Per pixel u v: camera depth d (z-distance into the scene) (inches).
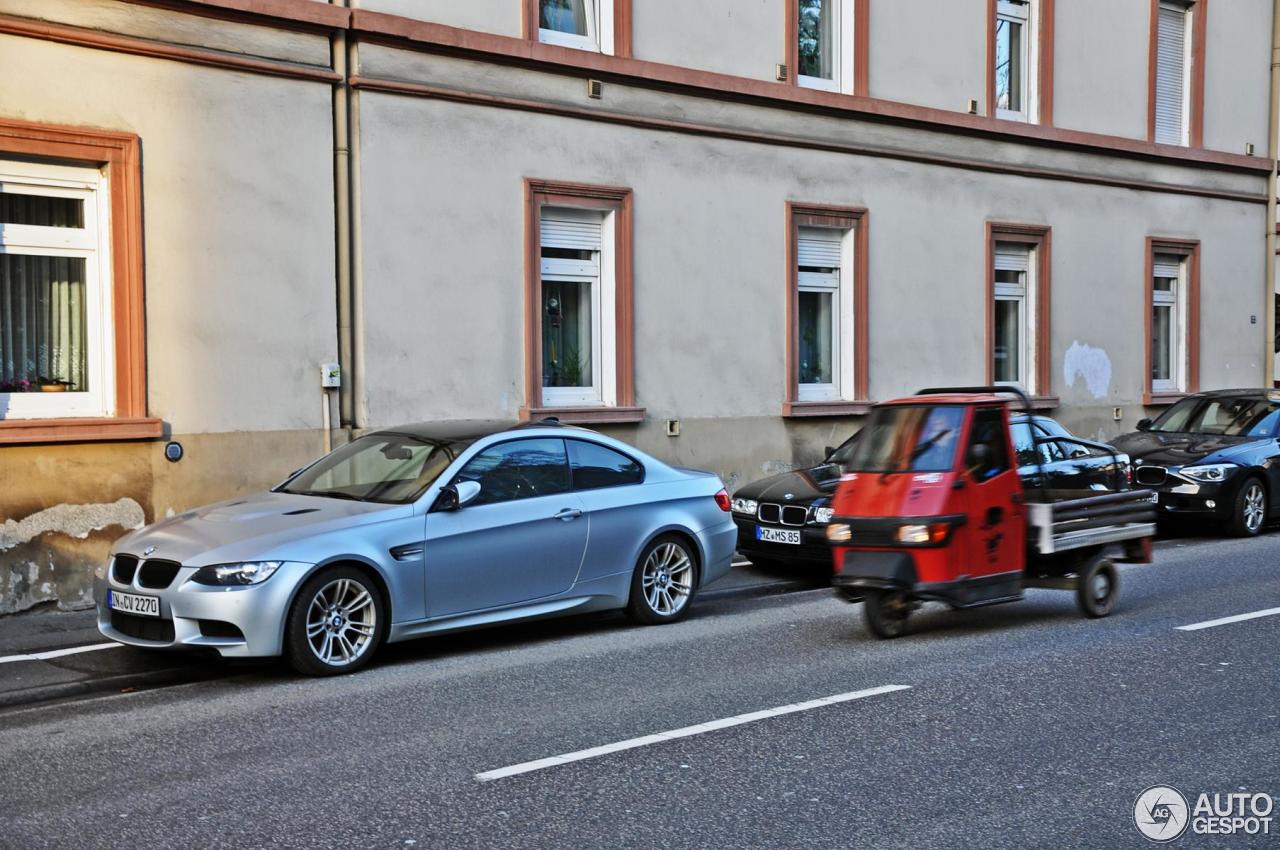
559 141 554.3
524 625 396.8
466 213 522.9
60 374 434.9
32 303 428.5
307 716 281.1
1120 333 827.4
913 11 703.1
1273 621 382.3
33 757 251.4
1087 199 805.2
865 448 369.4
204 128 451.5
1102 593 396.2
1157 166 847.7
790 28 641.6
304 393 477.4
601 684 309.9
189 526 332.2
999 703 285.6
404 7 503.2
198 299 450.9
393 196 501.0
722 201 617.6
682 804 216.2
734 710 281.1
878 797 219.3
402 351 503.8
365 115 492.7
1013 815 209.3
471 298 525.0
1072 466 450.0
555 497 369.4
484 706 288.2
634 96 581.3
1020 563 364.5
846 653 345.4
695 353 607.2
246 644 307.7
